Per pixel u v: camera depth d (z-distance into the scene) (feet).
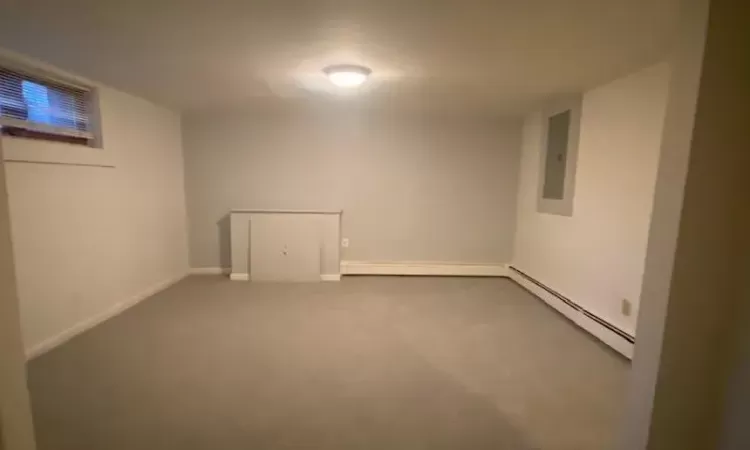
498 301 13.38
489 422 6.60
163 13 6.22
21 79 8.80
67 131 9.96
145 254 13.12
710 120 3.92
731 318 4.21
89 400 7.02
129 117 12.14
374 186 16.22
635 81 9.23
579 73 9.48
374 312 12.01
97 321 10.73
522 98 12.44
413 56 8.40
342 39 7.43
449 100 13.00
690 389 4.34
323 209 16.26
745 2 3.78
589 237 11.00
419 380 7.95
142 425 6.35
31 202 8.63
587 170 11.18
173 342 9.57
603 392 7.60
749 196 4.03
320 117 15.72
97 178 10.68
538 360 8.95
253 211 15.24
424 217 16.46
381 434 6.23
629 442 4.76
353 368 8.40
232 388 7.52
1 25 6.76
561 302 12.21
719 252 4.13
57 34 7.22
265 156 15.84
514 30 6.86
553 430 6.41
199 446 5.89
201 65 9.23
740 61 3.85
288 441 6.04
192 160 15.69
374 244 16.58
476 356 9.09
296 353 9.07
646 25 6.51
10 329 3.22
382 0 5.70
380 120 15.83
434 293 14.19
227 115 15.51
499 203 16.40
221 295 13.50
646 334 4.50
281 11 6.12
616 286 9.78
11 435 3.28
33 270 8.70
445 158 16.12
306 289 14.38
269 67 9.30
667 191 4.21
